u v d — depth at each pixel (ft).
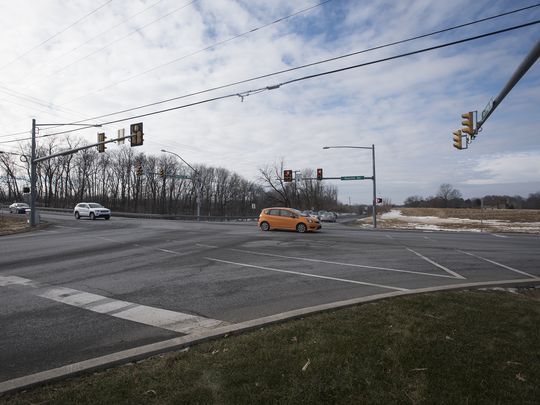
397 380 10.63
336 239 60.70
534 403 9.52
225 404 9.45
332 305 18.83
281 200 267.80
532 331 14.75
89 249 45.96
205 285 25.61
